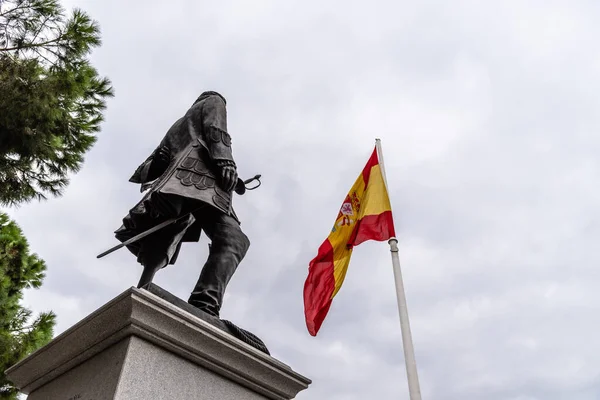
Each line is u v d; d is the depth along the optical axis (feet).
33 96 32.19
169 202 13.83
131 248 15.37
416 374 28.22
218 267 13.82
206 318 12.32
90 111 37.70
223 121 15.79
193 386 11.05
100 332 11.03
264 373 12.35
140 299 10.57
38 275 43.91
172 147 15.69
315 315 31.07
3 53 34.06
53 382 11.98
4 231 43.39
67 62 35.40
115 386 9.82
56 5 34.88
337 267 32.58
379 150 36.55
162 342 10.84
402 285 31.24
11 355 38.32
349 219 34.24
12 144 33.42
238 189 16.03
